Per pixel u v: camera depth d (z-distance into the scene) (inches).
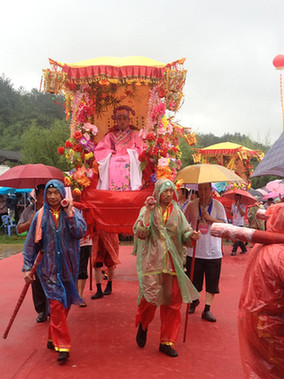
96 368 166.6
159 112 240.5
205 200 234.2
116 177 253.6
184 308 252.5
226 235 113.5
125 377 158.6
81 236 179.2
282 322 107.7
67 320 227.8
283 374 109.7
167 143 255.1
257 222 506.9
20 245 675.4
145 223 178.4
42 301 223.6
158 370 164.9
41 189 226.7
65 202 173.0
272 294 107.0
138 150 260.2
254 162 898.1
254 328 110.6
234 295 286.4
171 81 235.8
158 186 186.4
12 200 877.8
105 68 232.2
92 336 203.2
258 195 658.8
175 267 180.9
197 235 180.5
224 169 226.8
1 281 333.7
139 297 186.4
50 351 184.1
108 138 268.4
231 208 518.6
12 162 1162.6
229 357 178.9
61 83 244.4
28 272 175.9
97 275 274.8
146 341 197.2
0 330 211.5
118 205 242.7
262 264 108.8
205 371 164.4
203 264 233.0
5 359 175.5
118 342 195.3
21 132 2618.1
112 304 259.8
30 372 162.9
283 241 108.9
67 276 175.8
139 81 238.4
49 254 174.6
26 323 223.5
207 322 227.0
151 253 181.2
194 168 226.7
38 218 177.0
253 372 112.7
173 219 184.5
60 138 946.1
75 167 253.1
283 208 113.8
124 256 463.8
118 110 269.9
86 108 254.7
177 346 191.5
